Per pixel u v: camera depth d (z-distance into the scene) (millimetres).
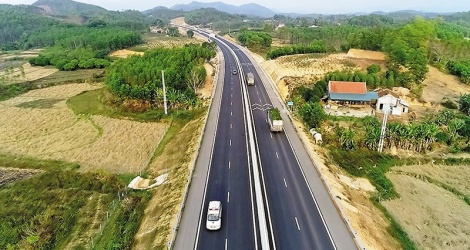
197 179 47188
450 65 112000
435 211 49312
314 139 64188
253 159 52250
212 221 36781
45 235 42750
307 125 69000
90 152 66750
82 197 50938
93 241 41250
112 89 92250
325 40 160375
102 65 153250
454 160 62500
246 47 180375
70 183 54562
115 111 85250
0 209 48625
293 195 43281
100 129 76938
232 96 88125
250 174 48500
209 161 52469
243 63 133125
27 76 136625
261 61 136125
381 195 51656
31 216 46938
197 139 61031
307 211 40000
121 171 59656
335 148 63750
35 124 81500
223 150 56312
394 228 43719
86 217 46594
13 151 67750
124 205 47625
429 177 58031
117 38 190625
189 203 41656
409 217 47562
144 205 46906
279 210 40062
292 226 37219
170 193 45656
